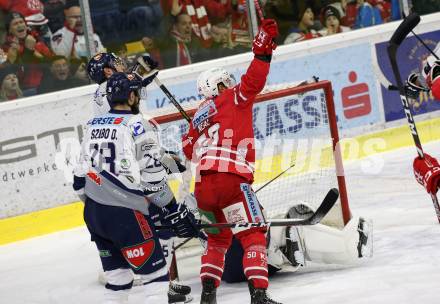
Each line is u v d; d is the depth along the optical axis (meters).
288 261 14.65
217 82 13.48
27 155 22.08
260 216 12.76
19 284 17.03
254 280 12.29
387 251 15.46
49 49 23.11
